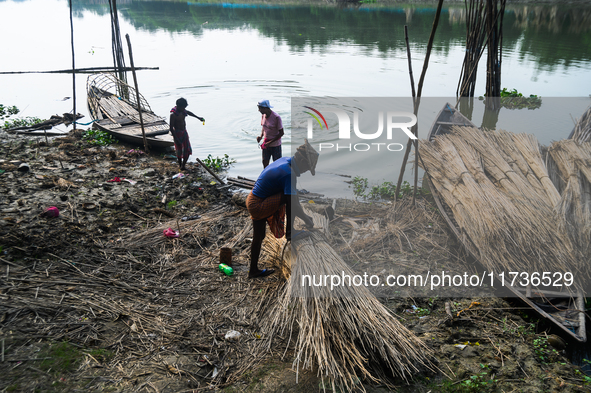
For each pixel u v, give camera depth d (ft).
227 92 45.44
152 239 17.12
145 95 44.29
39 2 202.49
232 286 14.47
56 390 9.63
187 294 13.87
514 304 14.07
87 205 19.31
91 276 13.99
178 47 72.74
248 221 19.45
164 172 25.89
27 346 10.64
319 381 10.67
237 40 78.18
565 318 12.95
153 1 177.58
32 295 12.48
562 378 10.99
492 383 10.77
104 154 28.32
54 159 26.14
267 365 11.14
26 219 17.22
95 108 37.09
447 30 76.84
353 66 54.08
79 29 99.71
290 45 70.79
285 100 42.16
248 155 29.86
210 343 11.75
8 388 9.45
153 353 11.14
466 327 12.98
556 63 51.13
